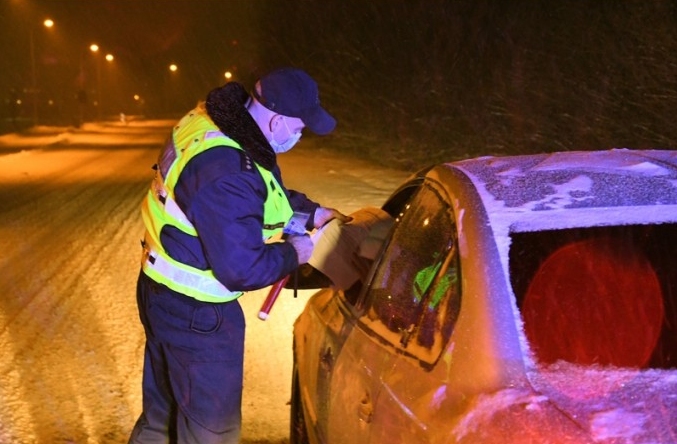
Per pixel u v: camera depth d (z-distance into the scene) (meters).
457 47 23.58
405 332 2.54
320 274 3.54
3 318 6.90
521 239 2.43
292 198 3.45
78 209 14.19
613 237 2.45
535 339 2.21
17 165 24.67
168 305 2.96
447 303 2.38
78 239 10.97
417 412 2.20
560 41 18.58
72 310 7.11
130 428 4.54
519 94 20.11
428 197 2.93
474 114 22.47
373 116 29.16
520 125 20.36
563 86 18.42
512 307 2.25
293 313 6.95
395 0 26.95
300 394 3.77
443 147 23.58
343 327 3.11
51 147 34.34
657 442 1.84
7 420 4.64
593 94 16.98
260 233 2.79
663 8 15.56
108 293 7.72
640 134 16.09
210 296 2.93
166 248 2.91
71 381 5.30
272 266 2.80
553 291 2.33
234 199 2.73
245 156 2.79
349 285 3.26
